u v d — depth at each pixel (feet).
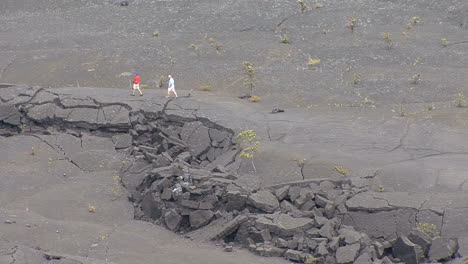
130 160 229.04
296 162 200.54
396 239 157.79
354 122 236.43
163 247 171.53
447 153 203.92
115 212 195.62
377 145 212.64
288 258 162.40
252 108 257.96
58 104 260.01
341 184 184.34
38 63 328.08
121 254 163.63
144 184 203.21
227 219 179.42
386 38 324.19
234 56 323.98
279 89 282.77
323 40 337.93
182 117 237.66
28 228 173.47
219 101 264.11
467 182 177.47
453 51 317.42
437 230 159.53
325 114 248.73
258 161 205.26
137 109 248.73
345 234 161.89
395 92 272.31
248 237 171.83
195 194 185.06
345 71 300.61
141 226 186.50
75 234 173.27
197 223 180.86
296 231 167.32
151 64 317.63
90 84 300.20
